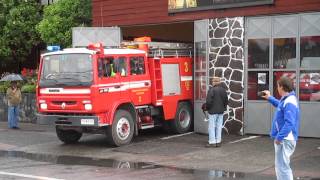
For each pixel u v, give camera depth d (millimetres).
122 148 14305
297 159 11906
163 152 13539
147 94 15766
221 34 16141
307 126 14758
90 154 13586
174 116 16703
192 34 20922
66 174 10820
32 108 21109
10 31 25391
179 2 17047
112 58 14508
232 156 12664
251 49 15664
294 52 14922
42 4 26141
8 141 16141
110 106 14297
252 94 15672
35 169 11492
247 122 15789
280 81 8344
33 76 23078
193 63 17344
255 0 15406
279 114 8328
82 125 14055
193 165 11727
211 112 13969
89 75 13945
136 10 18156
